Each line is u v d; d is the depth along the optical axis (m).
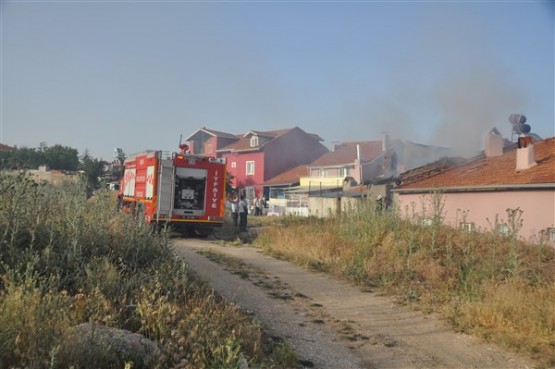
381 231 12.80
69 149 53.75
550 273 9.76
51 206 8.12
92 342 4.09
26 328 4.00
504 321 7.22
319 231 15.23
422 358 6.09
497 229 11.90
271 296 8.80
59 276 5.82
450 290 9.58
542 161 16.61
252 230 21.70
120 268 7.30
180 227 18.45
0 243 6.34
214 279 9.68
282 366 5.38
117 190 23.42
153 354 4.37
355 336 6.87
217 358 4.50
